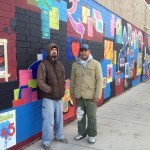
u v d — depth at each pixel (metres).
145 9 15.50
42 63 4.39
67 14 5.82
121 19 10.27
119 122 6.36
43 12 4.89
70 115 6.17
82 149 4.58
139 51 14.05
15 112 4.30
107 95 8.77
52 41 5.25
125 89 11.30
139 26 13.95
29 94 4.61
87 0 6.88
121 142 5.01
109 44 8.83
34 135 4.85
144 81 15.62
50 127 4.52
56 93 4.48
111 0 8.94
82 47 4.63
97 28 7.66
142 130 5.80
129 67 11.88
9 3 4.01
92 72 4.62
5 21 3.95
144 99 9.46
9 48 4.06
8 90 4.10
